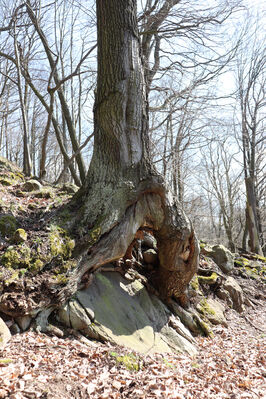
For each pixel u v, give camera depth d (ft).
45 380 8.88
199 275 24.06
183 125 29.30
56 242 14.07
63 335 12.48
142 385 10.18
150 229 17.38
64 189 26.20
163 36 26.94
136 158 16.48
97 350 11.86
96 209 15.58
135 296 16.69
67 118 33.78
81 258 14.16
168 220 16.58
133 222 15.72
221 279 23.97
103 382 9.75
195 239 17.38
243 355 15.97
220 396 10.78
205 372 12.85
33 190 23.84
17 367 9.12
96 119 17.60
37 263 13.14
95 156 17.33
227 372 13.29
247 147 62.34
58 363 10.18
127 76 16.69
